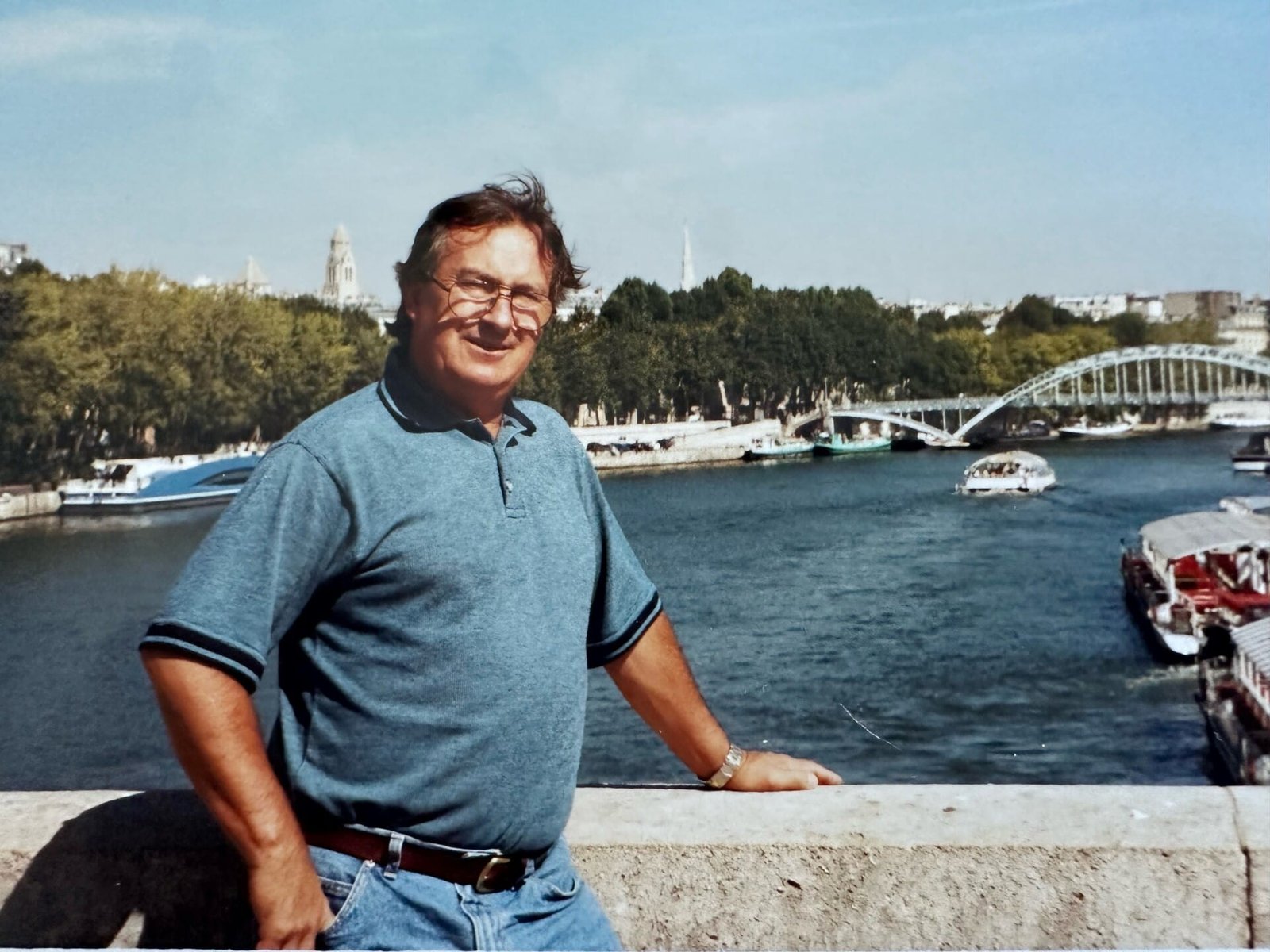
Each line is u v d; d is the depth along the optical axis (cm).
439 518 236
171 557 5288
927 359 12494
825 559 4953
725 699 2947
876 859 298
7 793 328
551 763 243
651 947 303
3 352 7188
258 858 220
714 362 10344
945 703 2897
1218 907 290
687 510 6638
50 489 7038
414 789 234
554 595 247
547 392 8669
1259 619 3331
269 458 234
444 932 237
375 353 8456
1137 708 2895
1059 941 294
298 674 240
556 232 263
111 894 305
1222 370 13812
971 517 6225
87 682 3056
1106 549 5119
